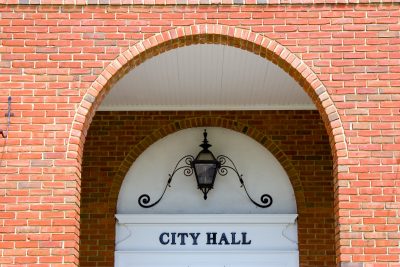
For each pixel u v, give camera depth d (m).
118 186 11.87
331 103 9.22
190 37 9.40
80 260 11.55
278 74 10.84
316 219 11.75
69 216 8.88
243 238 11.73
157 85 11.30
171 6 9.45
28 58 9.30
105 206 11.77
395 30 9.42
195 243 11.71
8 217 8.84
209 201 11.89
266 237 11.74
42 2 9.45
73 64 9.30
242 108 12.15
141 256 11.65
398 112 9.19
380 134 9.12
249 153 12.09
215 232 11.77
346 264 8.76
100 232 11.69
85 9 9.45
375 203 8.92
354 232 8.84
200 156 11.90
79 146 9.14
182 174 12.01
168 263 11.65
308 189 11.86
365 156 9.06
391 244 8.80
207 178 11.73
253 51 9.49
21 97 9.20
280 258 11.66
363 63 9.33
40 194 8.92
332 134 9.17
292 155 11.99
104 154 11.99
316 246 11.65
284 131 12.09
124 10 9.45
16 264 8.71
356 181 8.99
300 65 9.32
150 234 11.74
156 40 9.36
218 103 12.05
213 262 11.67
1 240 8.78
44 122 9.14
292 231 11.78
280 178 11.98
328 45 9.38
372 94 9.24
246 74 10.90
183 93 11.66
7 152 9.04
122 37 9.38
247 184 11.96
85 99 9.22
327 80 9.28
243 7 9.45
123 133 12.08
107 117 12.12
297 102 11.99
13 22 9.40
